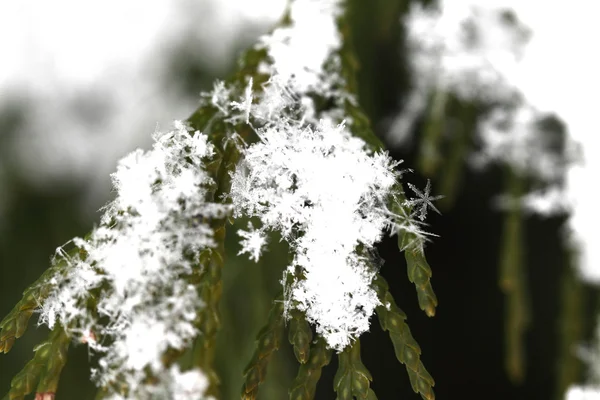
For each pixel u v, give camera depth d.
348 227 0.14
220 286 0.13
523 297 0.18
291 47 0.15
